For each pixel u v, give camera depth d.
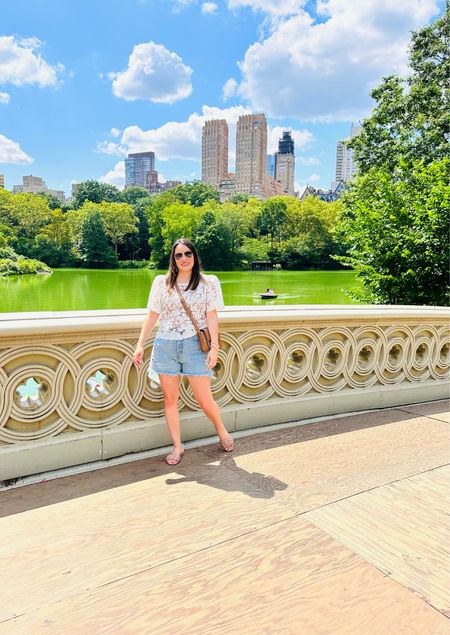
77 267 92.38
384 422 3.88
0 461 2.65
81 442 2.91
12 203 88.69
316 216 88.62
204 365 2.92
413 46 20.17
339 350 4.04
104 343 2.96
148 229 104.62
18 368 2.68
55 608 1.74
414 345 4.45
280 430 3.64
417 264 9.02
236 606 1.76
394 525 2.32
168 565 1.99
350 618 1.72
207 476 2.82
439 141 18.47
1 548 2.08
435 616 1.73
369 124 20.20
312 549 2.11
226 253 88.50
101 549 2.09
